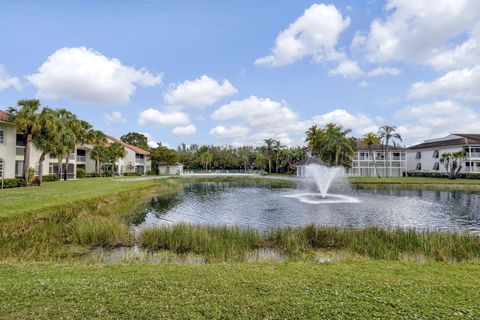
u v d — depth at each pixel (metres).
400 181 43.88
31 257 8.64
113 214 16.36
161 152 76.75
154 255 9.37
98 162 49.78
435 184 39.00
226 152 119.50
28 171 26.17
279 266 7.07
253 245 10.38
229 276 5.88
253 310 4.20
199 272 6.21
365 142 60.00
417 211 20.34
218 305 4.35
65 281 5.39
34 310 4.12
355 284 5.37
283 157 83.75
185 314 4.06
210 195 30.67
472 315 4.06
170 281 5.45
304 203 24.17
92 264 7.54
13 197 17.22
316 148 61.44
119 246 10.45
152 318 3.95
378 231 11.10
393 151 64.75
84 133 41.78
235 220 17.19
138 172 65.12
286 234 10.93
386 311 4.17
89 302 4.40
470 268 7.07
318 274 6.16
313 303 4.42
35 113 25.03
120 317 3.97
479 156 51.62
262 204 23.69
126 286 5.12
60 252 9.41
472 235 10.78
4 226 10.95
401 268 7.00
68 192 21.20
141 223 16.00
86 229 11.24
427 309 4.24
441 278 6.05
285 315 4.05
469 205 23.17
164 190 33.16
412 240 10.10
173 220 17.14
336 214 19.16
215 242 10.12
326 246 10.37
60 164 34.25
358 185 40.03
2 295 4.62
